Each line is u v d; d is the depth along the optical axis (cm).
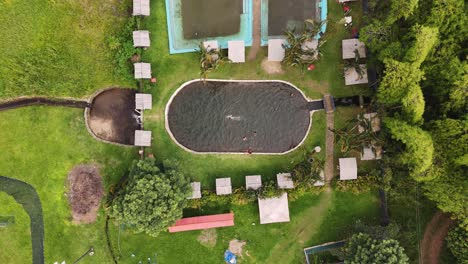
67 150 3036
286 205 2969
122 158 3044
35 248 3064
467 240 2666
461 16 2375
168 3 3020
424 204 3011
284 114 3069
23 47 3028
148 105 2958
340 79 3028
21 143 3039
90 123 3055
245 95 3072
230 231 3059
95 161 3044
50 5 3017
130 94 3062
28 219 3070
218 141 3072
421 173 2516
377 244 2612
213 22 3053
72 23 3028
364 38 2594
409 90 2341
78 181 3033
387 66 2406
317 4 3027
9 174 3042
